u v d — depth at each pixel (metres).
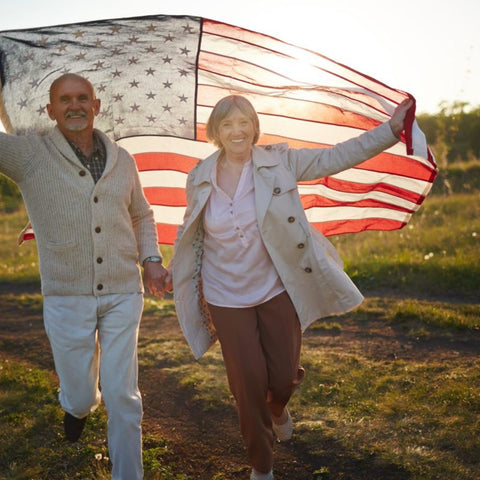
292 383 3.11
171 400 4.44
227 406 4.22
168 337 6.05
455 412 3.79
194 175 3.16
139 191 3.26
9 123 3.43
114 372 2.91
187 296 3.24
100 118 3.67
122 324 2.98
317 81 3.51
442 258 8.27
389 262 8.38
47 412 4.17
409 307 6.25
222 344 3.02
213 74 3.62
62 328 2.94
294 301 3.07
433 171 3.62
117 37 3.46
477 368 4.53
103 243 2.95
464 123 18.78
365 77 3.40
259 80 3.61
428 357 4.96
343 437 3.59
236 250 2.99
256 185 2.99
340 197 4.01
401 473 3.15
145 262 3.27
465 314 6.08
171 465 3.44
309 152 3.12
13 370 5.11
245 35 3.44
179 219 4.19
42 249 2.96
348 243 9.95
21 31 3.39
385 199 4.02
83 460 3.52
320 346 5.46
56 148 2.90
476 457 3.24
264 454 2.98
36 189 2.90
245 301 2.99
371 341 5.53
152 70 3.62
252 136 3.08
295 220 3.01
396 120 3.05
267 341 3.09
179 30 3.45
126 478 2.84
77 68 3.52
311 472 3.28
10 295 8.75
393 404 3.98
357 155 3.06
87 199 2.91
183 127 3.82
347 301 3.17
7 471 3.41
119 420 2.87
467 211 11.33
